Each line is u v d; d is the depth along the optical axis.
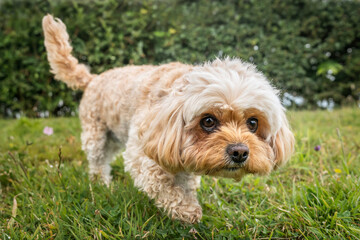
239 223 0.44
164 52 1.21
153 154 0.41
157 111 0.42
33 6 1.19
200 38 1.23
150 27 1.21
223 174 0.40
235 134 0.37
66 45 0.67
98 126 0.63
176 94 0.40
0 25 1.20
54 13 1.16
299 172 0.60
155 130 0.41
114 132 0.60
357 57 1.38
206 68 0.41
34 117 1.26
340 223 0.40
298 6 1.35
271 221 0.44
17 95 1.26
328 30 1.39
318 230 0.39
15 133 0.90
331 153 0.68
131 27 1.19
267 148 0.43
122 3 1.21
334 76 1.42
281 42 1.30
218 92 0.37
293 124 0.90
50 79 1.23
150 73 0.52
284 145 0.45
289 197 0.50
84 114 0.66
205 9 1.27
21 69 1.21
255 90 0.38
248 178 0.58
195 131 0.40
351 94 1.43
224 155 0.37
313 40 1.36
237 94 0.37
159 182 0.43
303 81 1.36
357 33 1.36
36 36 1.20
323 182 0.53
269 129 0.42
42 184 0.54
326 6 1.35
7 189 0.56
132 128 0.49
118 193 0.50
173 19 1.23
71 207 0.47
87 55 1.18
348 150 0.69
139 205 0.47
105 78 0.63
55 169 0.59
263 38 1.29
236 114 0.38
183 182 0.48
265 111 0.40
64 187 0.52
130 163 0.47
